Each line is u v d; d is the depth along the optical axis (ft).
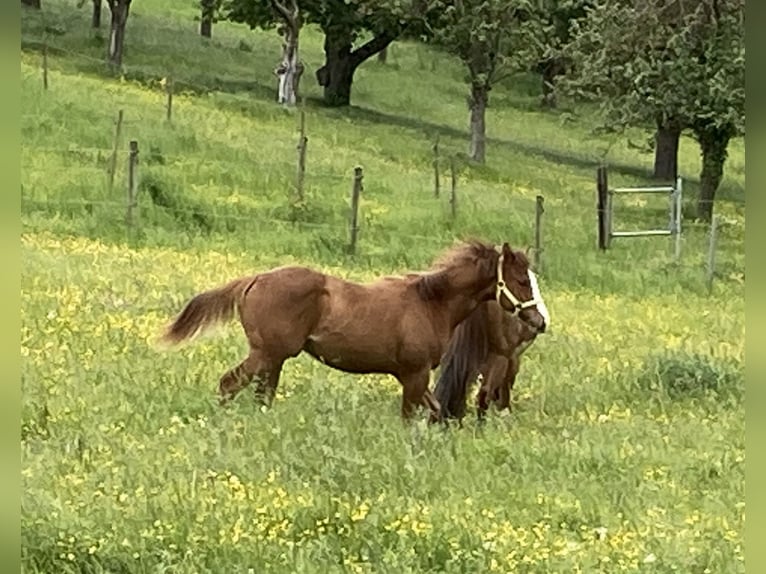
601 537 31.04
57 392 40.19
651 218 126.41
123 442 35.53
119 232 86.33
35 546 27.89
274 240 90.63
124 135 109.09
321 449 35.47
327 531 30.14
